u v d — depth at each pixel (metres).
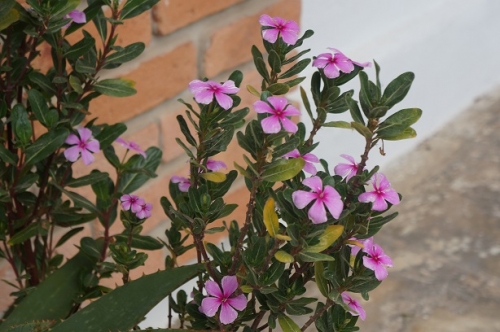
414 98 2.65
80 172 1.52
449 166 2.68
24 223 1.19
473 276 2.18
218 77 1.73
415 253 2.27
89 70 1.08
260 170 0.92
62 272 1.16
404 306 2.05
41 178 1.18
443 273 2.19
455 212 2.46
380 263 0.94
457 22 2.71
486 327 2.00
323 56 0.96
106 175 1.18
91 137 1.15
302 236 0.90
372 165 2.58
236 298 0.96
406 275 2.17
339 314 1.00
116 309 1.00
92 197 1.56
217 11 1.63
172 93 1.63
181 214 0.99
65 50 1.09
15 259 1.28
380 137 0.93
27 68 1.12
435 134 2.84
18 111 1.07
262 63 1.02
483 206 2.49
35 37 1.08
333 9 2.17
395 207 2.47
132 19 1.49
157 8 1.52
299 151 0.99
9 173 1.14
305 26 2.09
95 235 1.58
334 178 0.98
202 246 1.02
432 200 2.51
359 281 0.95
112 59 1.11
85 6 1.39
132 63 1.53
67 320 0.99
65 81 1.09
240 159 1.85
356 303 0.99
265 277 0.94
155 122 1.63
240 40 1.73
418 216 2.43
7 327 1.08
